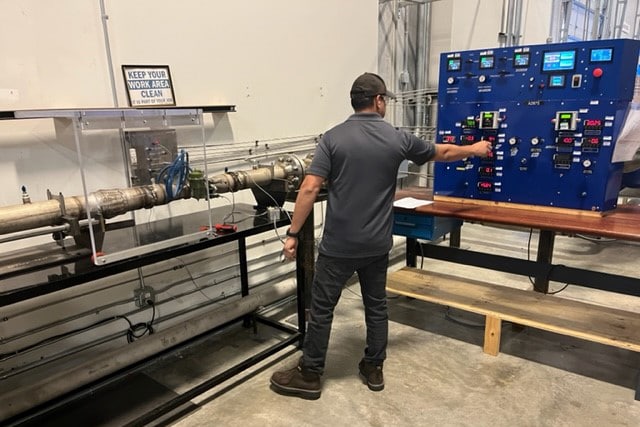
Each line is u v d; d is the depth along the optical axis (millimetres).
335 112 3662
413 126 4766
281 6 3051
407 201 2969
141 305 2555
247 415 2117
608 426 2006
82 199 1817
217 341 2811
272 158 3148
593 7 6672
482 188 2781
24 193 1757
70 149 2182
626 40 2232
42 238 2145
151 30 2395
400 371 2445
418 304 3342
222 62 2750
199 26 2600
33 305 2148
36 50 2018
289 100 3229
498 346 2578
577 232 2176
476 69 2709
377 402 2188
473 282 3002
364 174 1945
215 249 2910
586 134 2387
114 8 2242
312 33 3326
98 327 2404
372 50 3955
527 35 5980
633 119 2355
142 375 2447
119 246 1883
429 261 4184
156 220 2539
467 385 2314
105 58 2244
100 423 2064
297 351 2670
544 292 2883
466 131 2803
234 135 2889
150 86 2420
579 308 2568
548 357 2580
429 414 2096
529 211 2617
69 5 2092
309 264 2650
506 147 2662
